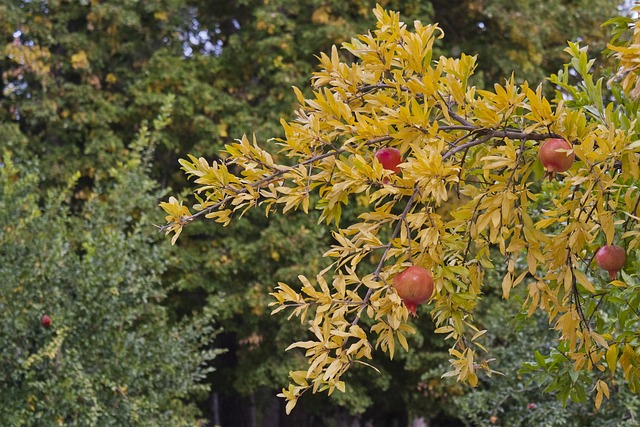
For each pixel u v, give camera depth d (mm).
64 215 8812
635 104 3115
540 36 13312
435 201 2916
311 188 3035
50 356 7492
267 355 12461
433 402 12969
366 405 12453
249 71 13312
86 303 8375
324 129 3039
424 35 3043
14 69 12344
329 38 12383
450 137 2990
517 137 2795
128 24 12570
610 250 3023
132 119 12883
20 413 7707
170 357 8961
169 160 13203
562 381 3695
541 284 2932
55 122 12578
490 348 8453
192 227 12422
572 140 2711
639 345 3389
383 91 3182
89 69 12547
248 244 12062
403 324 2836
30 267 8000
